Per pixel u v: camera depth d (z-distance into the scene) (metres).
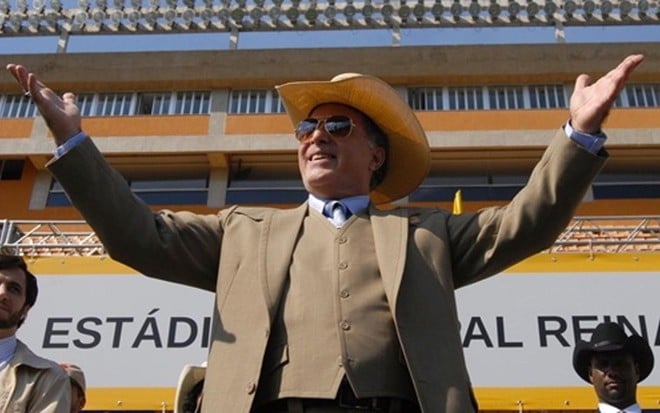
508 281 8.59
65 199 18.75
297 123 3.18
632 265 8.66
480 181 18.66
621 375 4.47
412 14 19.73
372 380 2.33
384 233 2.64
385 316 2.45
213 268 2.76
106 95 20.00
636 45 19.47
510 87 19.53
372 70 19.58
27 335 8.47
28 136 19.03
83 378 4.84
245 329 2.46
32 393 3.63
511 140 18.39
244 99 19.70
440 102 19.48
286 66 19.69
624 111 18.73
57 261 8.93
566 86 19.44
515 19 19.88
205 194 18.81
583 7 19.72
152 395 8.16
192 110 19.58
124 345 8.41
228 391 2.36
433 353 2.38
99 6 20.55
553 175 2.41
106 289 8.72
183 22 20.23
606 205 18.14
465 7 19.67
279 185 18.89
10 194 18.77
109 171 2.50
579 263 8.68
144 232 2.55
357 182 2.86
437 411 2.27
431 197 18.47
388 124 3.02
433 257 2.58
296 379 2.32
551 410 8.10
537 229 2.46
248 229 2.73
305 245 2.64
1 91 19.95
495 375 8.12
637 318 8.35
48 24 20.52
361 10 19.75
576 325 8.33
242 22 20.20
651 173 18.58
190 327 8.48
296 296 2.49
